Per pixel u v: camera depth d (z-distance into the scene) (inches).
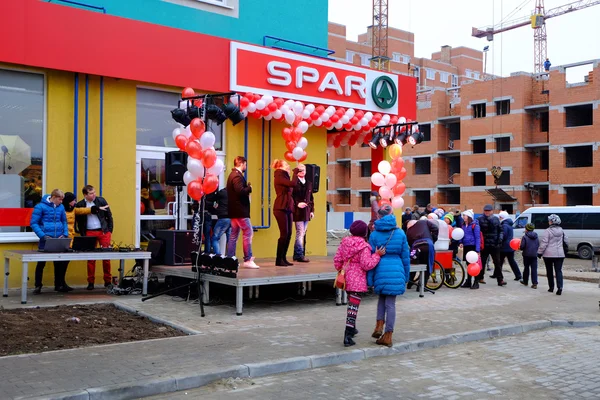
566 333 366.6
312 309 400.2
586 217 1055.6
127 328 316.5
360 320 363.3
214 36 498.3
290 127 554.6
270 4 562.9
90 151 448.1
